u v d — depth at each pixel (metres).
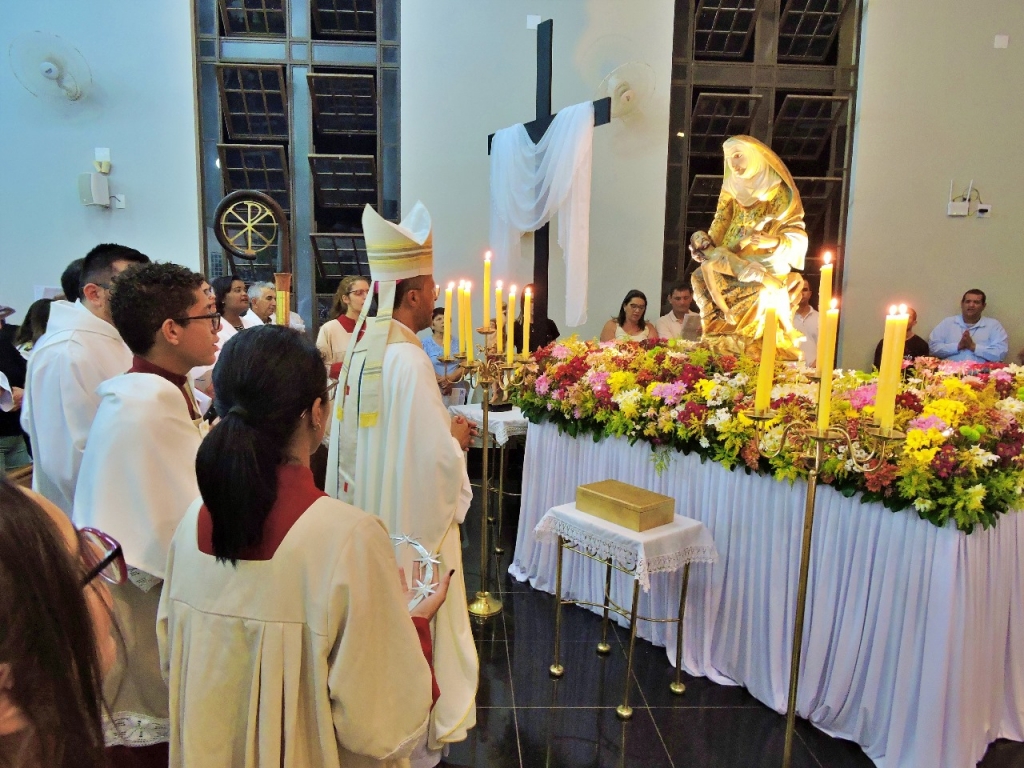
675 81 6.13
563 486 3.38
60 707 0.63
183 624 1.06
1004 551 2.22
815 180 6.14
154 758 1.51
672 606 2.86
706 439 2.63
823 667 2.39
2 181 5.57
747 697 2.61
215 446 0.98
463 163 6.00
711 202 6.26
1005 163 6.14
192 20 5.65
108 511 1.40
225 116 5.93
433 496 2.02
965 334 5.85
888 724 2.20
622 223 6.11
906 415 2.15
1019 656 2.35
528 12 5.91
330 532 1.00
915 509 2.09
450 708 2.10
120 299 1.55
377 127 6.05
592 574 3.23
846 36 6.10
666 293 6.29
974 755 2.17
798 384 2.71
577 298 5.03
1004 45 6.04
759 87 6.16
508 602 3.36
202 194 5.89
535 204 5.21
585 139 4.83
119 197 5.70
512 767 2.22
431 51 5.90
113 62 5.60
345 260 6.20
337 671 0.97
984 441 2.09
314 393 1.03
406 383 2.04
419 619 1.25
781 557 2.47
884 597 2.18
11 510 0.63
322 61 5.90
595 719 2.47
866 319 6.21
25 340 4.39
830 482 2.27
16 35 5.45
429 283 2.18
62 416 1.91
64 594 0.65
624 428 2.95
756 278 3.33
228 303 3.81
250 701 1.00
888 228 6.14
